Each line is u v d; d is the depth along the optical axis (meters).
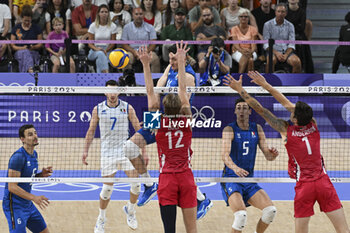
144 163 15.52
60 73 24.62
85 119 24.95
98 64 25.80
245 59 25.55
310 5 32.38
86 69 25.75
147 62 13.12
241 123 14.11
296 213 12.98
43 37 27.59
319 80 25.12
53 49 26.64
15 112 24.61
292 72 26.03
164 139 12.48
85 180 13.85
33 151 13.63
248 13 27.20
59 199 18.50
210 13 25.77
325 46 31.72
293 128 13.09
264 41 24.58
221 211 17.39
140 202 15.63
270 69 24.72
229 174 14.05
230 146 13.91
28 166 13.37
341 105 25.22
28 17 26.52
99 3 28.42
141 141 15.12
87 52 26.81
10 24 28.22
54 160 22.08
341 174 21.05
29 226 13.60
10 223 13.09
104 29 26.47
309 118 12.79
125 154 15.12
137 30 26.27
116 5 27.66
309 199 12.78
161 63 26.33
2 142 23.94
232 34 26.53
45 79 24.61
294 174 13.27
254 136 14.10
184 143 12.53
